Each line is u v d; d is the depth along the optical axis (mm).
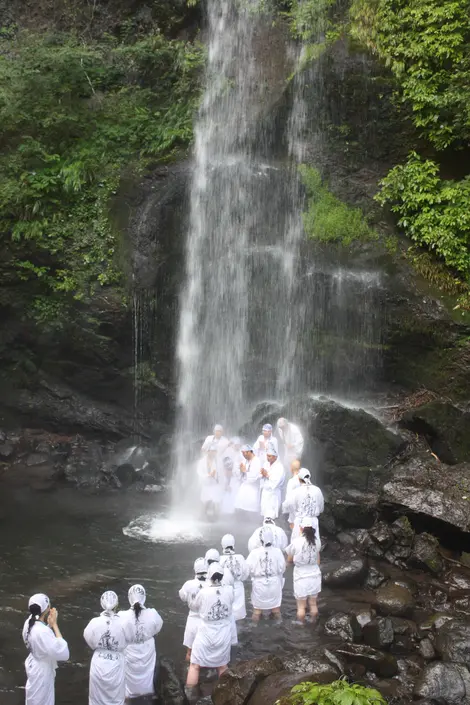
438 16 17453
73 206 18578
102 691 7668
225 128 20266
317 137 19391
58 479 16328
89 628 7742
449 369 15664
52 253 17812
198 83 21891
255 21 22156
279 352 16984
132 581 11156
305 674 7957
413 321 15945
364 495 13555
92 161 19203
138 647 8125
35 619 7629
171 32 23781
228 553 9773
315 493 11273
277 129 19875
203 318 17453
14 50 23359
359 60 18750
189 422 17266
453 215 16734
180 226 17703
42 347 18250
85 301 17375
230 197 18172
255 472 13508
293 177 18406
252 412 16359
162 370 17438
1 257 17953
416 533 12641
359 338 16438
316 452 14438
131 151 20047
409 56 17812
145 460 17016
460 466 13430
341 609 10453
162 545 12617
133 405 17891
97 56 22359
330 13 20641
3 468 17000
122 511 14406
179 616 10109
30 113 20312
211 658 8477
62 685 8406
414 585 11203
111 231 17859
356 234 17422
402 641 9469
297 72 19594
